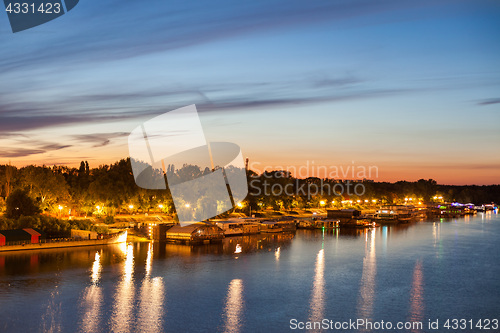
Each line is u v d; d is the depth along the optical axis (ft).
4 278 314.14
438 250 484.74
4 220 440.86
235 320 247.50
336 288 312.71
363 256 441.27
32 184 613.11
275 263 397.19
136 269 356.79
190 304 272.72
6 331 224.74
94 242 456.45
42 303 265.75
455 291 309.83
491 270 376.48
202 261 400.06
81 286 301.63
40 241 431.02
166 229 515.09
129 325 236.84
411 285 323.57
